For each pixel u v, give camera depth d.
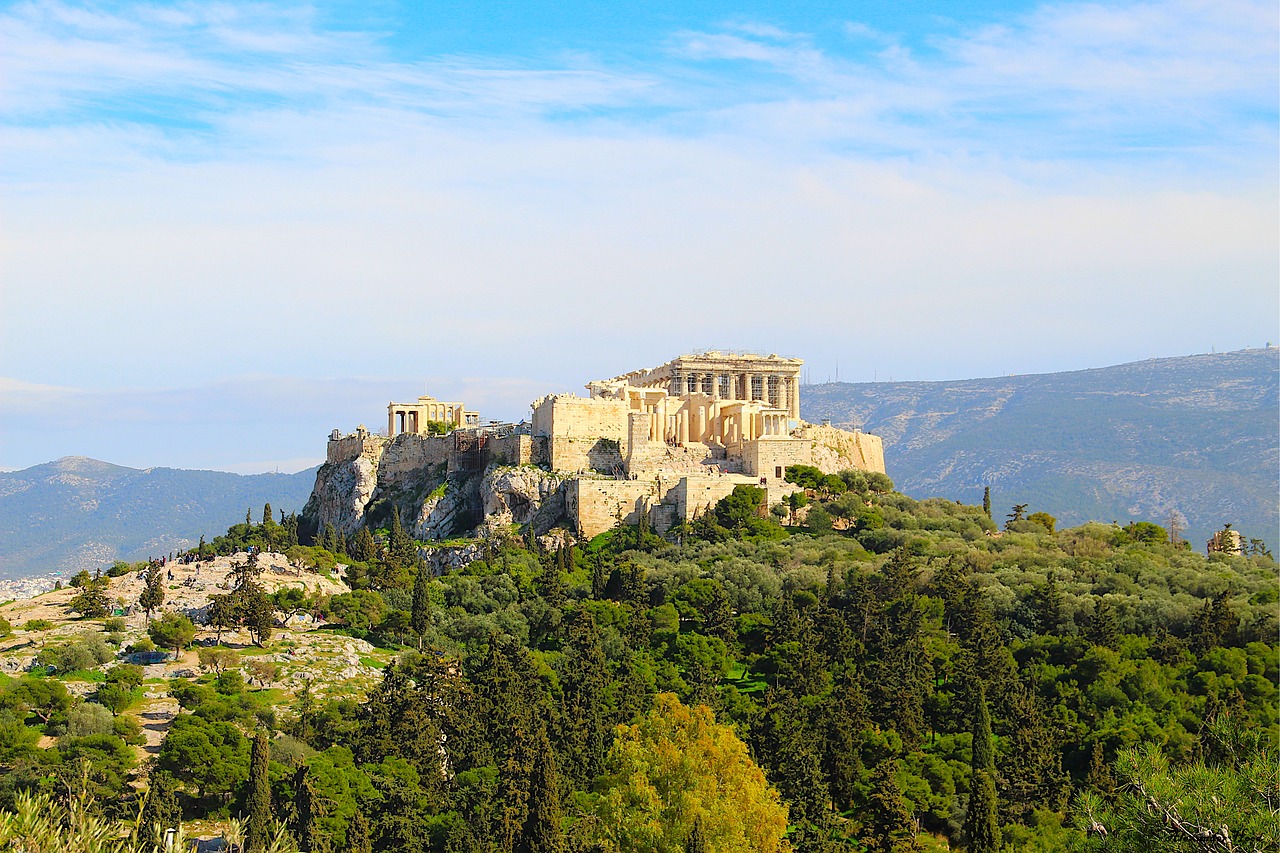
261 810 192.75
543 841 190.25
